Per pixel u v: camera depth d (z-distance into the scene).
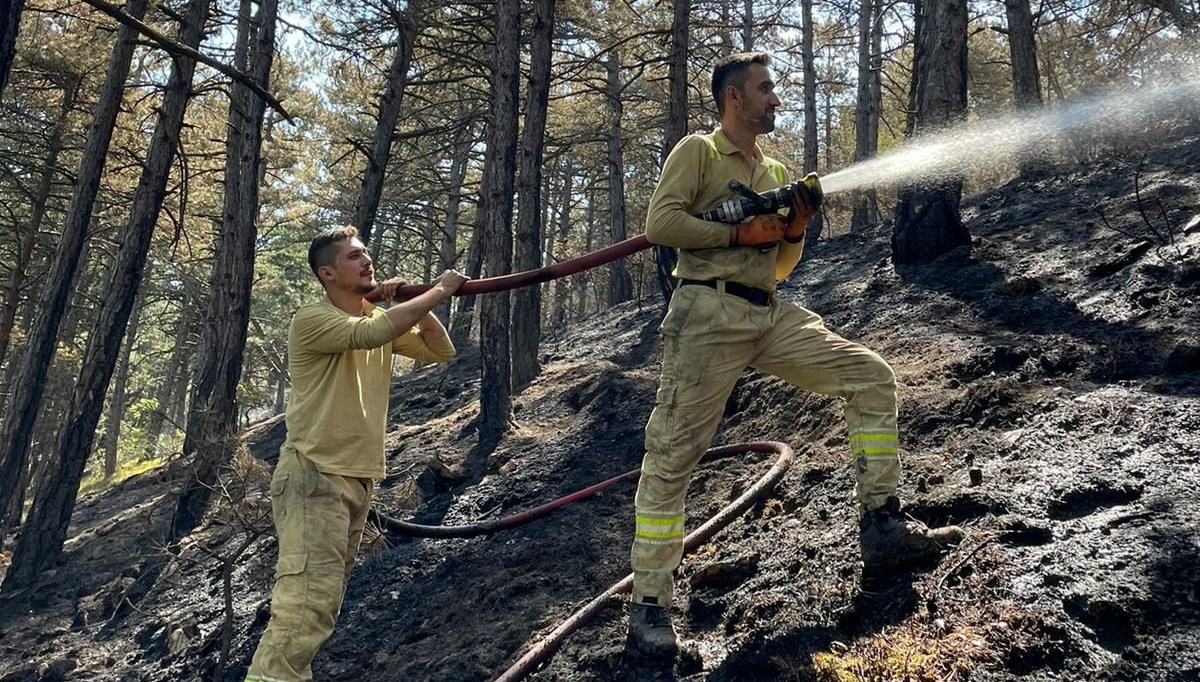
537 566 4.77
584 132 20.50
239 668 5.10
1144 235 5.70
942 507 3.28
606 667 3.29
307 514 2.99
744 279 3.05
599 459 6.48
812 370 3.13
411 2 11.46
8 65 4.06
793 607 3.11
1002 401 4.04
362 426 3.12
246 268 10.59
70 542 11.34
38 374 10.61
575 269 3.33
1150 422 3.35
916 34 12.52
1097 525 2.81
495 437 8.01
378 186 11.13
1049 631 2.42
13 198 19.19
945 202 7.10
